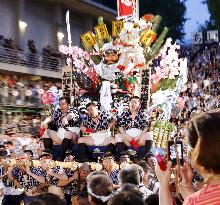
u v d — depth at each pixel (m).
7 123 19.25
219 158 2.22
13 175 7.87
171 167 2.86
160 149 10.04
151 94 10.60
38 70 24.80
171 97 10.89
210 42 42.06
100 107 9.80
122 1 10.71
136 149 8.99
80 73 10.31
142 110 9.16
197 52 39.47
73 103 10.16
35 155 10.82
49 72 25.72
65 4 28.78
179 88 11.48
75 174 7.60
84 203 6.39
